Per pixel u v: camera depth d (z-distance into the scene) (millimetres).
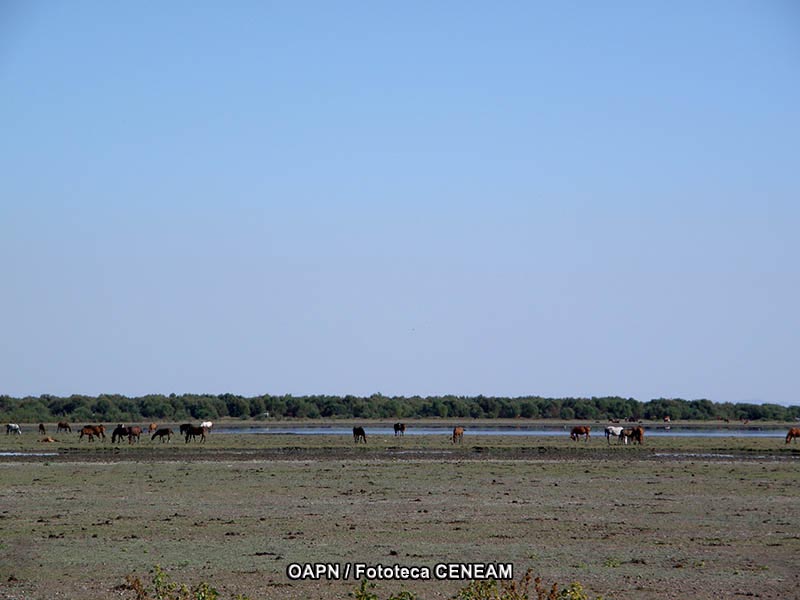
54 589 31531
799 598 30516
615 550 38094
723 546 39094
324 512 48469
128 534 41781
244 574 33656
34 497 54781
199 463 80000
